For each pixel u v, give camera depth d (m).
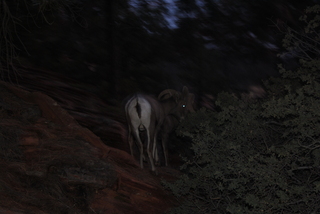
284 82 6.75
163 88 15.02
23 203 4.60
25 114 6.50
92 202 5.40
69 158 5.63
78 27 13.64
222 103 6.72
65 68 13.44
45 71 12.30
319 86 4.42
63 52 13.76
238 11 14.20
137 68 14.97
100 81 13.54
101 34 14.13
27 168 5.17
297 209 4.34
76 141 6.23
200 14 14.69
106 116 10.04
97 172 5.61
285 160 4.39
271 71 14.66
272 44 14.13
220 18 14.52
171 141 10.35
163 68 15.22
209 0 14.50
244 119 5.21
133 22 14.48
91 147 6.26
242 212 4.30
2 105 6.38
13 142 5.53
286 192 4.55
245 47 14.88
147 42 15.05
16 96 7.04
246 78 15.18
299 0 12.55
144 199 6.12
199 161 5.57
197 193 5.95
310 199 4.14
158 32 14.95
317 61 5.14
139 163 7.90
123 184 6.20
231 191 5.51
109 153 6.86
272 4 12.97
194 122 7.05
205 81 15.32
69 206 5.04
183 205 5.82
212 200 5.75
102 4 13.48
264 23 13.89
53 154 5.65
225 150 5.24
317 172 4.49
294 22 12.35
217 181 5.61
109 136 8.70
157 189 6.66
